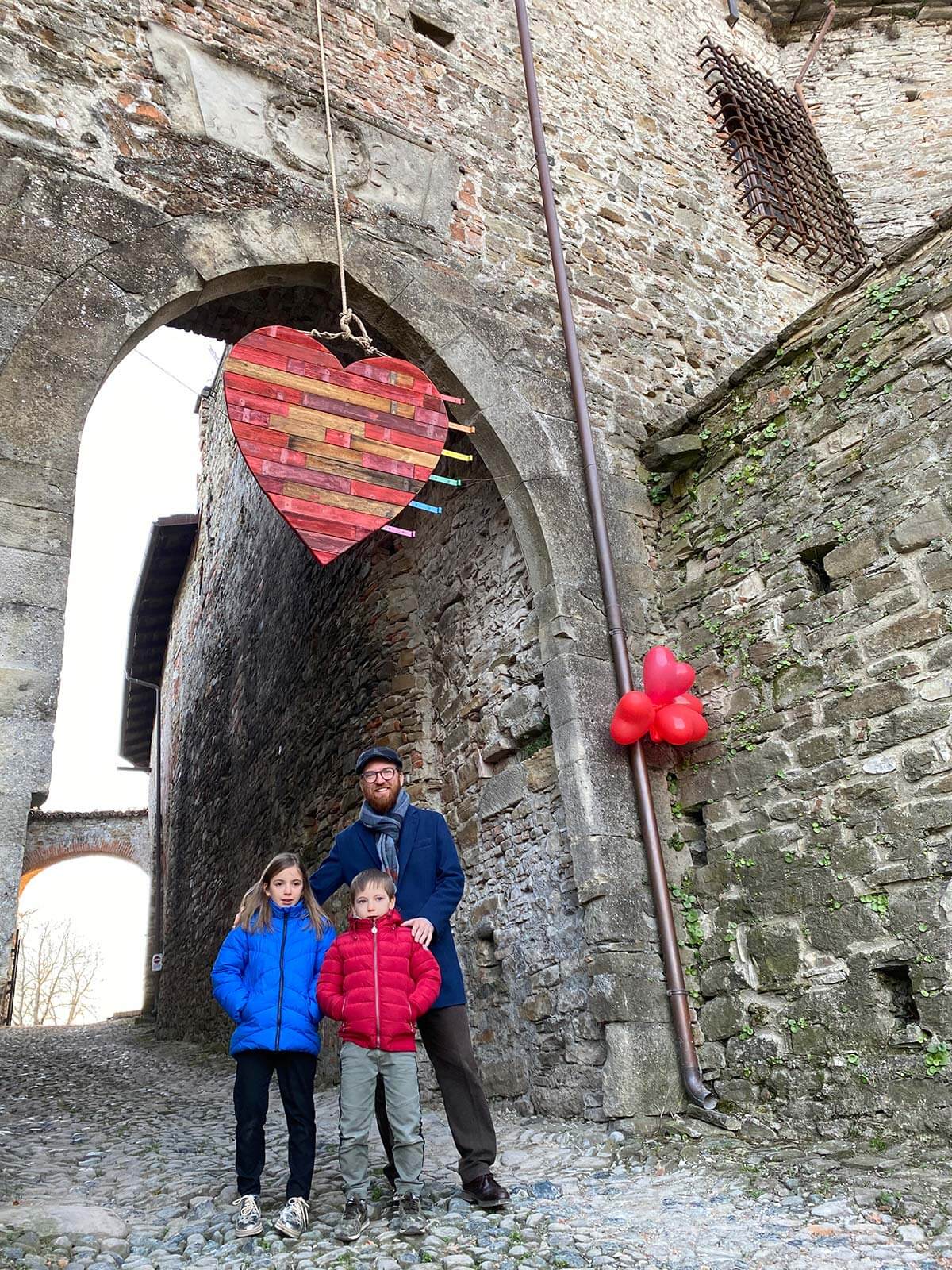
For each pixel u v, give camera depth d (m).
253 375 4.02
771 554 4.58
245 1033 2.96
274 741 8.41
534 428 5.16
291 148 4.88
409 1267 2.44
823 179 8.48
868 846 3.84
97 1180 3.57
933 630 3.80
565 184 6.13
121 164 4.29
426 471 4.30
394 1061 2.89
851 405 4.35
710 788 4.56
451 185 5.47
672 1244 2.63
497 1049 4.90
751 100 7.98
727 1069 4.13
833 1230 2.68
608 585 4.89
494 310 5.33
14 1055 9.50
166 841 14.50
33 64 4.23
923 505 3.95
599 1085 4.16
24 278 3.82
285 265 4.58
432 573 6.23
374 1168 3.48
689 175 7.06
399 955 2.95
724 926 4.33
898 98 9.34
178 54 4.68
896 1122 3.48
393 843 3.19
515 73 6.30
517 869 4.96
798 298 7.25
